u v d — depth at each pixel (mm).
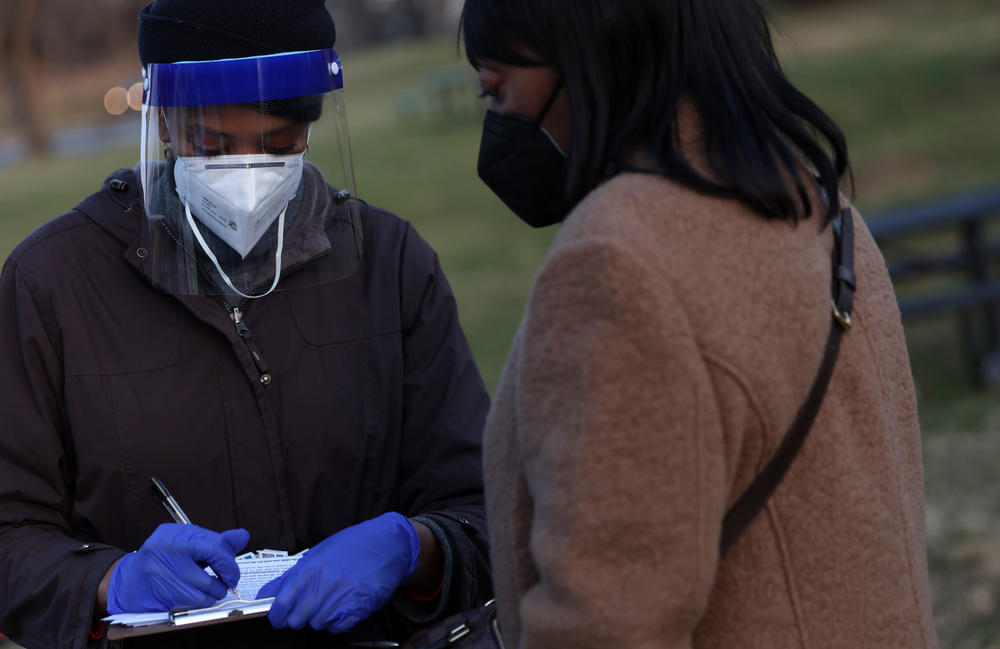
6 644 2801
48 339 1688
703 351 1116
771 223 1205
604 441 1088
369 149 18750
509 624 1292
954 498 4367
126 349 1694
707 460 1092
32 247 1714
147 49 1626
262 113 1616
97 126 33875
